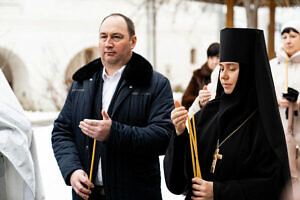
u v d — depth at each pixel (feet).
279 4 34.45
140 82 10.46
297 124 14.12
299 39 15.16
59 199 18.86
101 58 10.90
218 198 8.08
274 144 8.03
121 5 59.57
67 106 11.23
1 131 9.94
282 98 14.14
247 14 31.42
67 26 58.18
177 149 8.92
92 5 58.90
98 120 9.71
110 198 10.10
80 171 10.12
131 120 10.32
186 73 69.26
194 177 8.56
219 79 9.27
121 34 10.44
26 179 10.07
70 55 58.59
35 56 57.41
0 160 10.41
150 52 61.52
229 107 8.55
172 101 10.72
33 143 10.89
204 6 66.54
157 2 61.21
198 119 9.37
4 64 56.39
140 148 9.87
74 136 11.00
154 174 10.53
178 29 67.62
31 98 57.36
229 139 8.57
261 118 8.18
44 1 57.06
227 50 8.43
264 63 8.28
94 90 10.78
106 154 10.09
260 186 7.99
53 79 57.62
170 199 18.58
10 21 56.29
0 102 10.07
